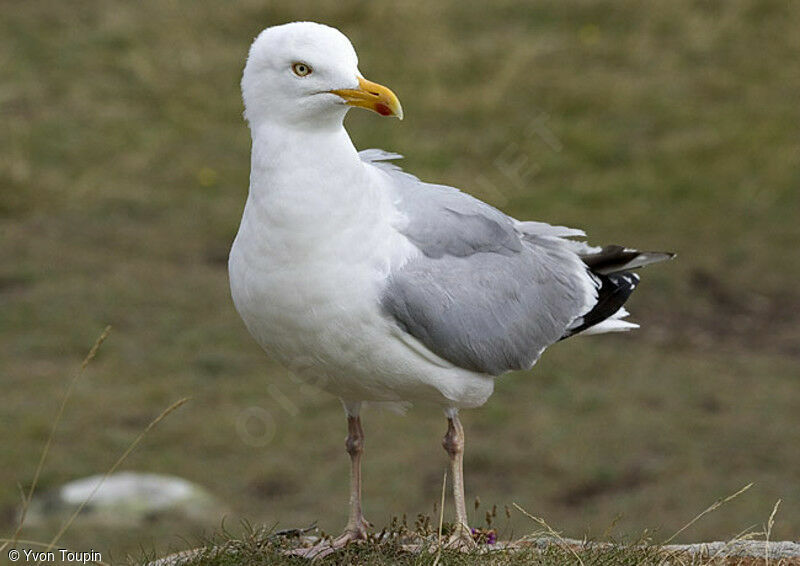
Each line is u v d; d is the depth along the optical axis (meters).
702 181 18.20
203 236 16.97
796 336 14.85
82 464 12.09
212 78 20.50
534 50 20.77
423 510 11.28
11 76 20.25
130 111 19.70
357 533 7.03
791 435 12.59
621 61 20.80
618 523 10.98
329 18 21.31
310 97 6.30
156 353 14.20
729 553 6.75
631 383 13.77
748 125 19.38
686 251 16.58
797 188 18.09
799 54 20.98
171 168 18.53
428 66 20.31
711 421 12.91
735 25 21.67
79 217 17.28
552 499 11.54
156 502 11.46
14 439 12.41
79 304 15.09
